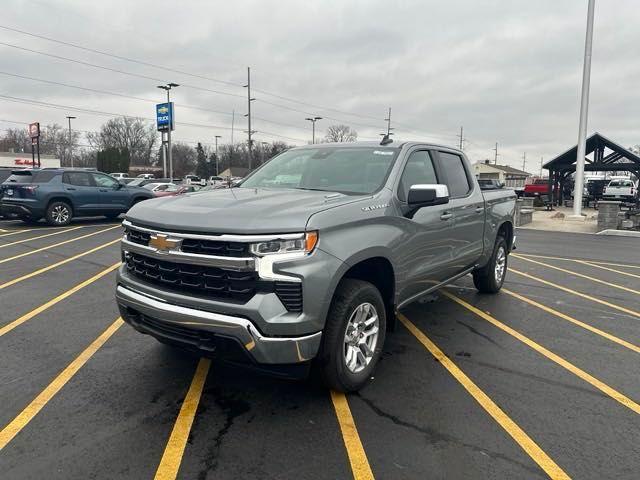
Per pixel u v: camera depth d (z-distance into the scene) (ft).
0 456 9.21
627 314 19.69
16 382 12.43
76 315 18.10
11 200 46.65
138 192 54.54
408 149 15.03
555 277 27.61
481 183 25.38
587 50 68.44
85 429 10.23
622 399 12.00
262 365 10.15
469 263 18.67
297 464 9.12
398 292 13.32
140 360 13.89
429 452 9.57
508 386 12.62
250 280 9.90
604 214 55.31
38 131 139.64
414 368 13.69
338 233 10.82
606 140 92.68
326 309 10.38
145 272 11.63
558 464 9.25
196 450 9.53
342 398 11.76
